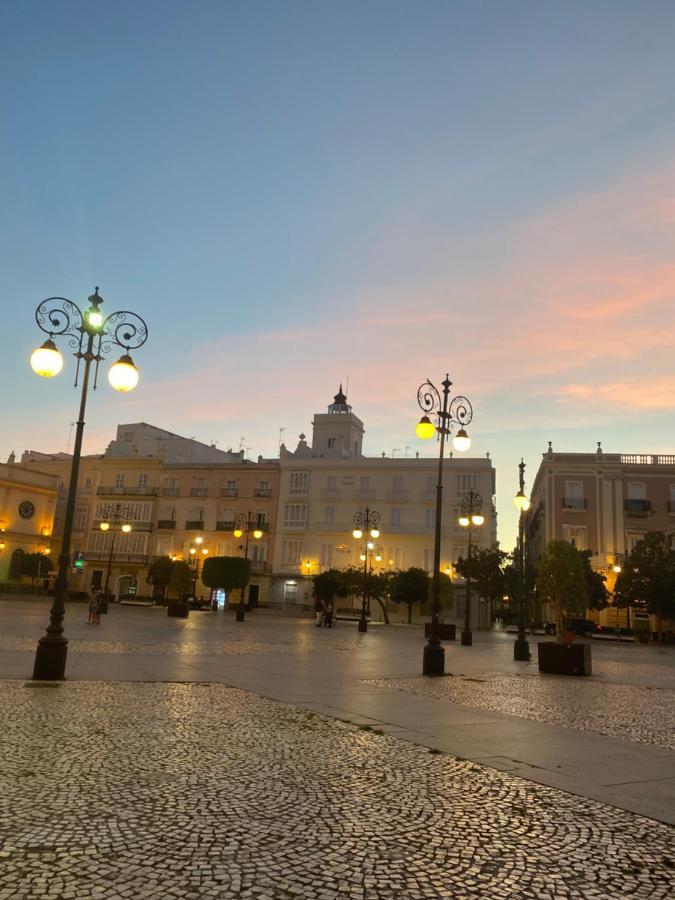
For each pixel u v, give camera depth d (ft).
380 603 182.70
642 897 12.97
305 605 212.23
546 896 12.87
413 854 14.61
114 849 14.03
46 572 210.59
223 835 15.12
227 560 142.92
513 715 34.37
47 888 12.20
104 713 28.96
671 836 16.44
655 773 22.68
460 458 215.10
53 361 39.01
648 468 191.72
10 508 218.79
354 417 257.14
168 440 257.96
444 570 205.36
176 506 236.63
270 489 229.45
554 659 60.13
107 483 246.88
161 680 40.68
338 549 217.36
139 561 232.73
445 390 60.39
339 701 35.99
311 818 16.56
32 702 30.63
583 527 191.83
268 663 54.90
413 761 22.98
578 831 16.49
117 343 44.50
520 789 20.02
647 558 157.69
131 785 18.53
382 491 217.97
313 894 12.46
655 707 40.75
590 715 36.01
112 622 101.35
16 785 17.98
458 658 74.43
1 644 56.49
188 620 123.65
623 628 175.52
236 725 27.99
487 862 14.37
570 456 197.26
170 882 12.66
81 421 42.11
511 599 185.47
